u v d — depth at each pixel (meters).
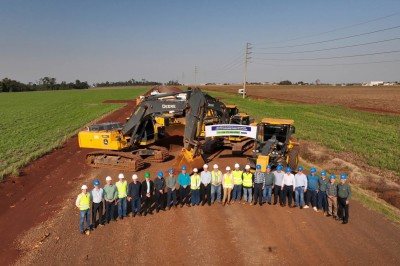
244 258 9.30
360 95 95.31
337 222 11.48
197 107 15.41
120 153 17.42
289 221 11.59
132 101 78.31
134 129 17.70
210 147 20.28
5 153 21.83
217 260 9.22
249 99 75.12
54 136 28.92
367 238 10.34
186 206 13.02
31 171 17.83
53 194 14.41
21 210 12.77
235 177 13.12
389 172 16.88
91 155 18.47
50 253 9.63
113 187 11.42
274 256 9.40
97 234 10.78
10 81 176.50
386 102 68.25
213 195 13.09
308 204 12.76
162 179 12.30
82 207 10.62
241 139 20.20
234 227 11.15
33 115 48.78
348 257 9.31
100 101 81.06
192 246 9.96
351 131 29.36
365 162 18.72
